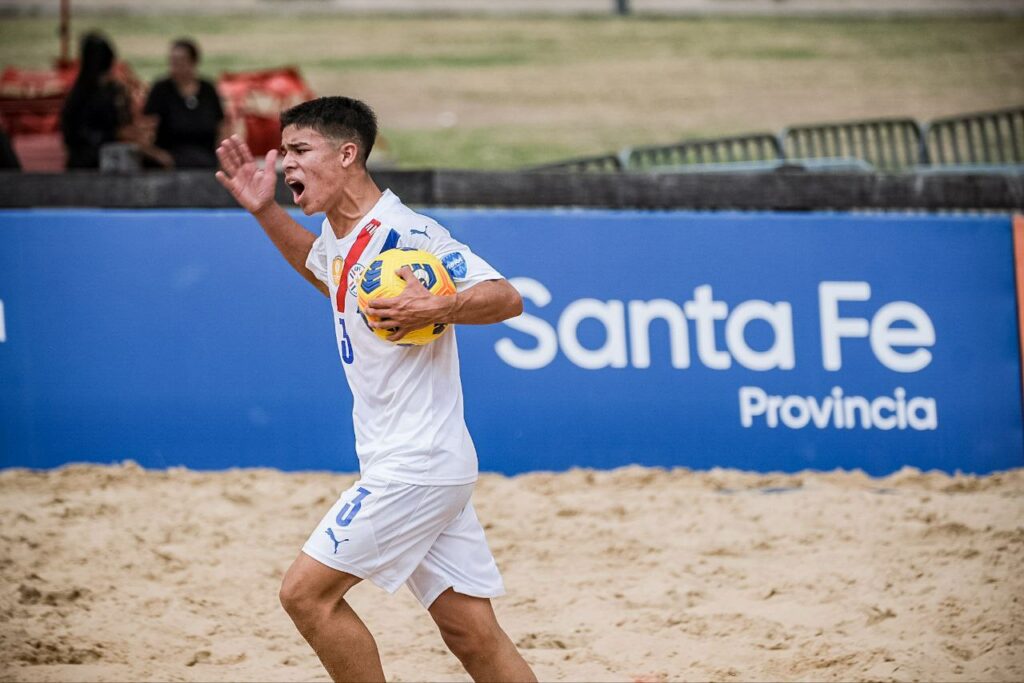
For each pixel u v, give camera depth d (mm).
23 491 26219
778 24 81562
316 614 14141
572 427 28375
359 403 14750
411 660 19078
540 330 28438
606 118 68188
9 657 18531
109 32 74312
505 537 24516
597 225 28750
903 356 29078
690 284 28812
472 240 28438
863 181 30141
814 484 27781
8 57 69562
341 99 14594
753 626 20234
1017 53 76625
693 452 28531
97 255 27938
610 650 19375
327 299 28344
